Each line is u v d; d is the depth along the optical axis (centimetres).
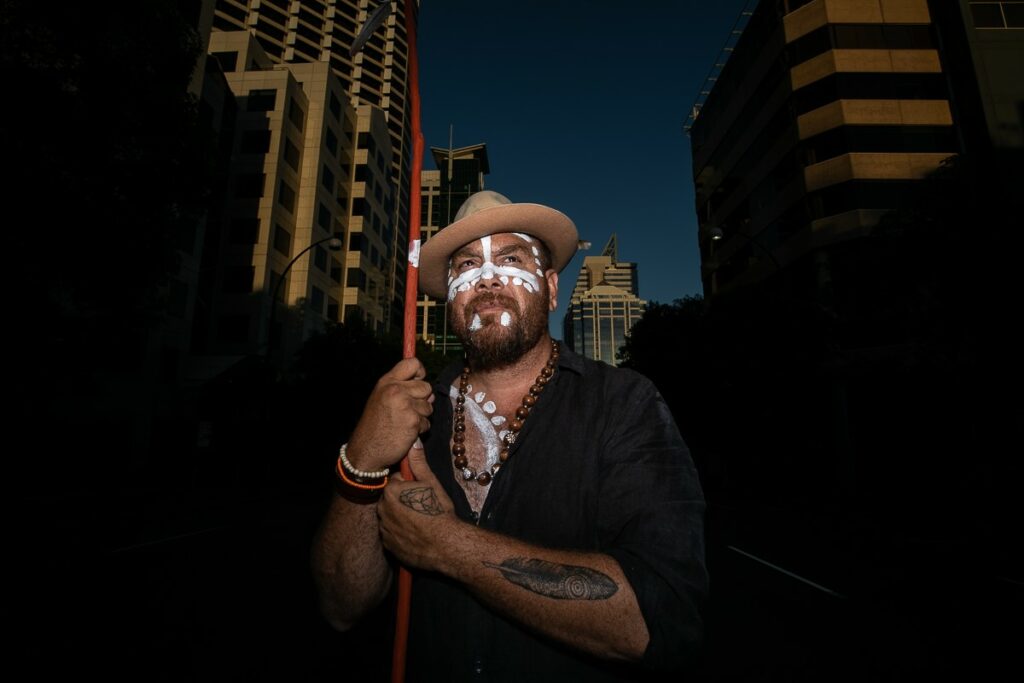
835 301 1814
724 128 3388
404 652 115
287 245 3556
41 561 693
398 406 117
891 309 1260
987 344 1083
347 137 4406
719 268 3409
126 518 1198
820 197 2441
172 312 2469
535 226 165
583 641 96
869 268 1307
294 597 565
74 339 929
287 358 3425
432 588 127
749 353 2070
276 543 894
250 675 373
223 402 2150
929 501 1460
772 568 741
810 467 2297
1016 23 2134
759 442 2431
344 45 6600
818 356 1884
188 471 2409
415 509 110
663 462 113
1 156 743
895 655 421
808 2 2617
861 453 2061
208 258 3259
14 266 789
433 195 15562
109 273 923
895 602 568
